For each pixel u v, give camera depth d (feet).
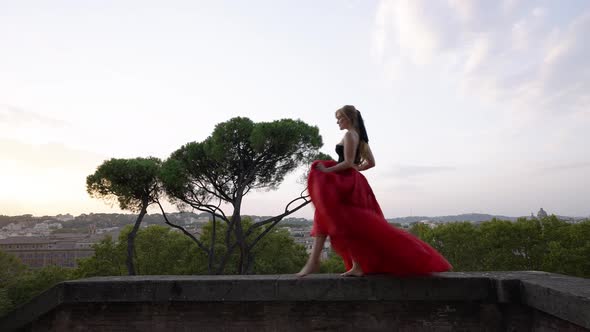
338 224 10.82
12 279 99.55
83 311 12.87
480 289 11.47
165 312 12.64
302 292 11.80
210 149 47.91
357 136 11.63
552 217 109.40
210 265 51.26
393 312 11.87
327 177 11.14
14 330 12.93
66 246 413.39
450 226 119.55
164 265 114.01
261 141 44.65
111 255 115.96
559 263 94.89
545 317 10.37
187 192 51.01
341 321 11.96
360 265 11.85
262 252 112.06
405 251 10.93
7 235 617.21
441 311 11.76
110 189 48.55
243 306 12.37
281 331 12.12
